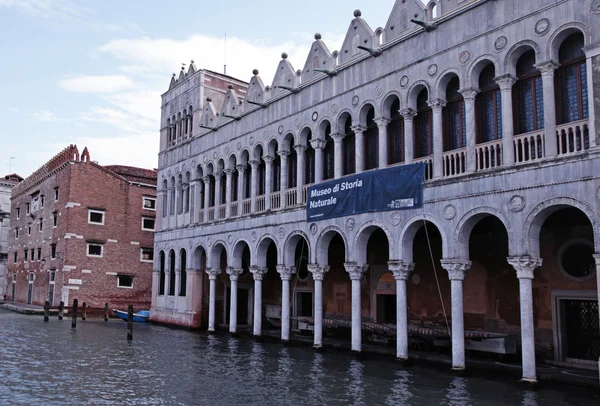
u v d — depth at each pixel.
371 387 15.09
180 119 35.16
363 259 20.59
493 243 20.02
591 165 14.09
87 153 43.66
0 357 19.86
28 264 51.25
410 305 22.81
